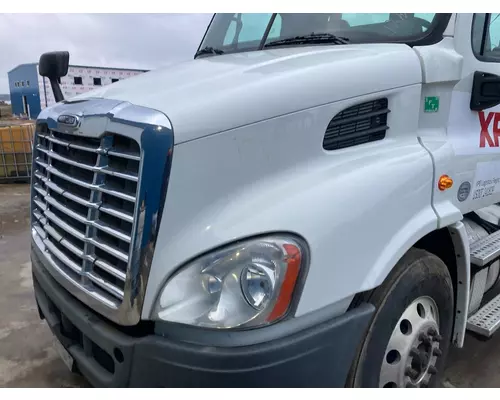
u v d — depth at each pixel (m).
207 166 1.77
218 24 3.51
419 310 2.34
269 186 1.87
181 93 1.94
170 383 1.75
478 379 3.03
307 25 2.93
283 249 1.74
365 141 2.16
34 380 3.05
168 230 1.73
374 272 1.96
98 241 1.95
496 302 3.08
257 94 1.89
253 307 1.72
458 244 2.44
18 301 4.21
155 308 1.75
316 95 1.98
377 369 2.11
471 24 2.53
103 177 1.92
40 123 2.54
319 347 1.82
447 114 2.46
